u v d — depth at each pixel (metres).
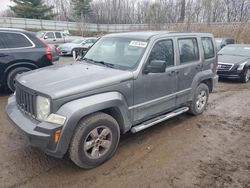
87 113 3.03
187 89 4.81
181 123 5.01
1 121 4.84
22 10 41.00
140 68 3.69
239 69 9.20
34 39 6.78
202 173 3.26
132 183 3.03
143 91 3.78
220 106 6.26
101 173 3.21
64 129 2.85
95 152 3.29
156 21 36.72
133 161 3.51
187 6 37.09
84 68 3.81
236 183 3.07
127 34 4.44
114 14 53.81
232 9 34.91
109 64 3.98
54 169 3.27
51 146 2.86
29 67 6.61
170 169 3.33
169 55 4.32
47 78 3.36
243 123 5.10
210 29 22.95
